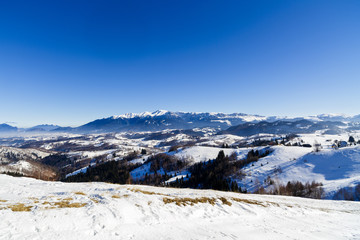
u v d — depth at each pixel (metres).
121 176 187.12
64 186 30.48
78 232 12.07
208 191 37.47
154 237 13.38
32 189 24.44
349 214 33.31
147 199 20.86
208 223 18.44
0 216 12.06
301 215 27.77
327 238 18.08
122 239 12.38
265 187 120.00
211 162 191.12
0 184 26.38
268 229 18.98
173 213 18.88
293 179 132.25
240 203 27.06
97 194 21.45
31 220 12.25
